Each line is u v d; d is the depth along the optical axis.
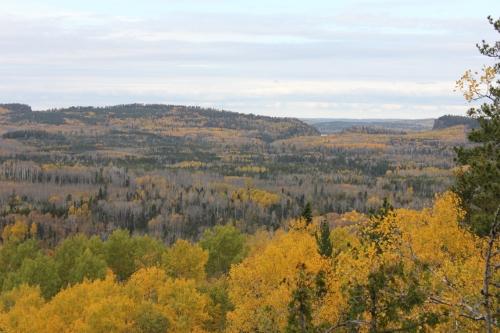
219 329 52.47
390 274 18.75
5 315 49.44
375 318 18.22
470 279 18.97
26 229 159.50
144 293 55.09
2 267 88.06
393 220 25.03
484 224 20.81
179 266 71.38
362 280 19.08
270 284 35.66
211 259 80.62
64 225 176.62
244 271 36.12
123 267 80.25
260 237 99.94
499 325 16.69
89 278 72.38
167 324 45.72
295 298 20.47
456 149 25.25
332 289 22.73
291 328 20.17
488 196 21.38
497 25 21.09
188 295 48.94
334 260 28.59
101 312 43.62
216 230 84.38
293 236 56.41
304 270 22.16
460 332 18.08
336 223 135.00
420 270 20.02
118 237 80.50
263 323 31.19
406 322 17.92
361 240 28.55
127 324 44.41
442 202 26.59
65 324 48.22
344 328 21.42
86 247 83.25
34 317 47.25
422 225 26.27
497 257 20.84
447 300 18.33
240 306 34.31
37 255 83.12
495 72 20.94
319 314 22.41
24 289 63.38
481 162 21.75
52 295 71.94
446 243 24.47
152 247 84.00
